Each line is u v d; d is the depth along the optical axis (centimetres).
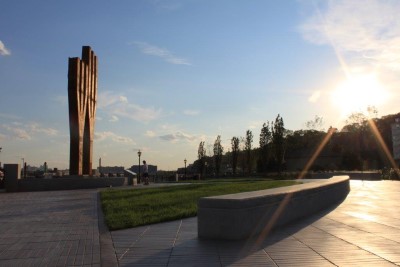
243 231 923
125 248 838
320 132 9531
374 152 7581
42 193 2572
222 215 922
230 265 691
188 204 1602
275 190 1178
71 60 3127
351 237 925
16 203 1839
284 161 8319
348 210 1438
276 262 707
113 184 3278
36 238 956
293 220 1173
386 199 1859
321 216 1283
